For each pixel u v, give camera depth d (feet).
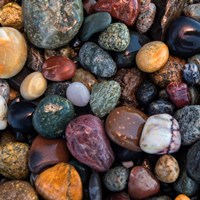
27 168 0.88
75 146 0.84
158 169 0.84
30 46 0.93
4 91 0.91
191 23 0.91
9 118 0.89
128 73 0.93
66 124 0.87
